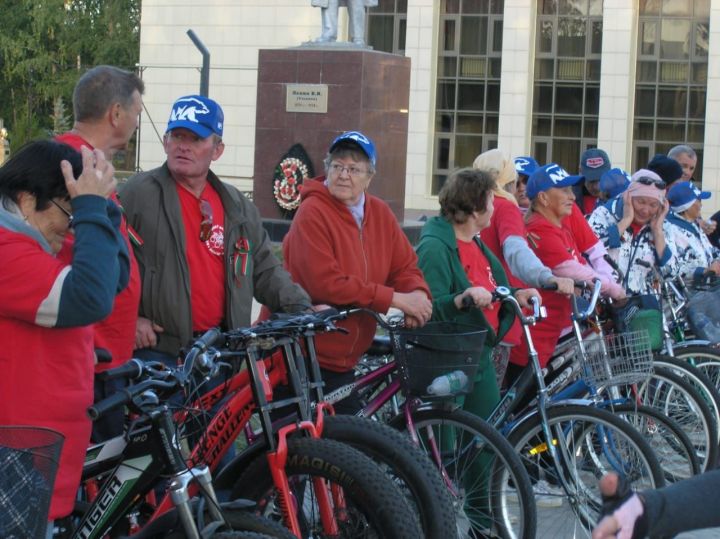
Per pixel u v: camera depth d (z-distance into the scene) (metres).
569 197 7.55
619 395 7.48
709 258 9.89
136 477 4.27
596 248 8.12
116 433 5.09
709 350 8.52
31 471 3.56
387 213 6.31
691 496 2.60
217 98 37.69
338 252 6.05
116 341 5.18
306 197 6.18
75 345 4.26
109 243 4.16
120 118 5.30
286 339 4.84
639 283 8.78
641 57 33.84
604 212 8.89
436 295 6.43
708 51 33.12
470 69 35.12
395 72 17.69
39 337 4.16
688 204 9.75
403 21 35.69
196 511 4.13
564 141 34.59
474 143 35.19
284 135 17.53
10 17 48.59
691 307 8.77
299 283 6.07
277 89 17.52
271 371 5.07
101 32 48.03
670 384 7.66
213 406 5.01
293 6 36.97
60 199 4.22
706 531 6.67
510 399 6.40
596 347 6.59
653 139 33.84
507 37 34.25
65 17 47.09
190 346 4.65
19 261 4.06
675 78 33.59
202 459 4.85
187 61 37.84
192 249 5.71
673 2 33.47
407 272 6.34
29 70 46.56
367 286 5.93
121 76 5.31
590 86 34.25
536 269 6.85
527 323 6.30
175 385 4.24
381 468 4.64
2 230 4.14
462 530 5.85
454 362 5.57
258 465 4.79
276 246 15.91
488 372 6.40
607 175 9.68
